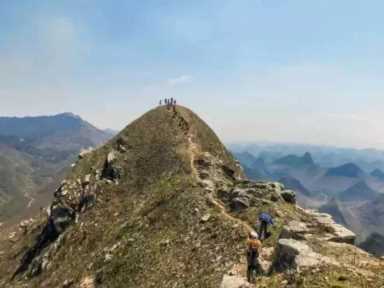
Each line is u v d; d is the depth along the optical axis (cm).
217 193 6719
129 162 9931
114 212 8362
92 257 7019
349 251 3034
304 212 5553
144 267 5441
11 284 8919
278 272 2842
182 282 4516
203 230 5453
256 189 6081
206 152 9481
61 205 9731
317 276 2470
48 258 8350
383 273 2495
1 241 12950
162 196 7456
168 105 12144
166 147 9869
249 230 4847
